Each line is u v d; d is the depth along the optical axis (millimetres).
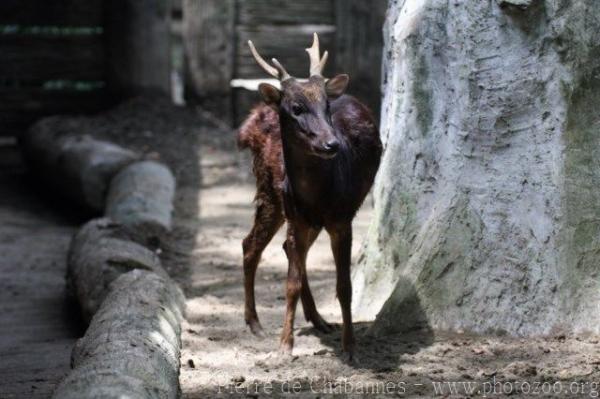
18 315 13242
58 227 19250
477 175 10016
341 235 9453
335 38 23828
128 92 23734
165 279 11648
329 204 9273
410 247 10625
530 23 9688
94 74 23797
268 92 9219
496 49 9875
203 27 23609
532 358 9070
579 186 9656
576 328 9484
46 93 23797
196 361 9594
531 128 9781
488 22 9891
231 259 14320
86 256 12734
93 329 9242
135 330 8992
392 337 9875
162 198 17062
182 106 23875
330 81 9344
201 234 15844
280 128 9297
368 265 11062
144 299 10133
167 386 8023
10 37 23484
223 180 20062
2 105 23672
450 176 10195
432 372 8891
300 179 9227
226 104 23844
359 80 23922
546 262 9641
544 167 9719
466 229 9984
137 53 23609
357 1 23703
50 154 20891
